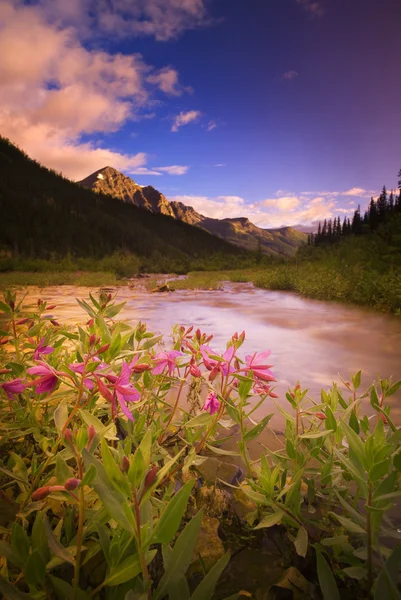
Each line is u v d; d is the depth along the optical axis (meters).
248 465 1.83
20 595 0.95
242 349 4.86
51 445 1.80
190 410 2.78
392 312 8.38
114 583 1.00
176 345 2.15
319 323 6.92
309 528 1.59
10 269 28.69
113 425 1.20
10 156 143.38
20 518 1.49
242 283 19.41
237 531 1.60
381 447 1.21
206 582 1.03
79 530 1.04
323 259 18.84
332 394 1.95
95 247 80.69
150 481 0.93
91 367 1.31
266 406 2.95
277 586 1.31
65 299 10.96
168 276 28.08
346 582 1.35
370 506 1.25
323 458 1.95
